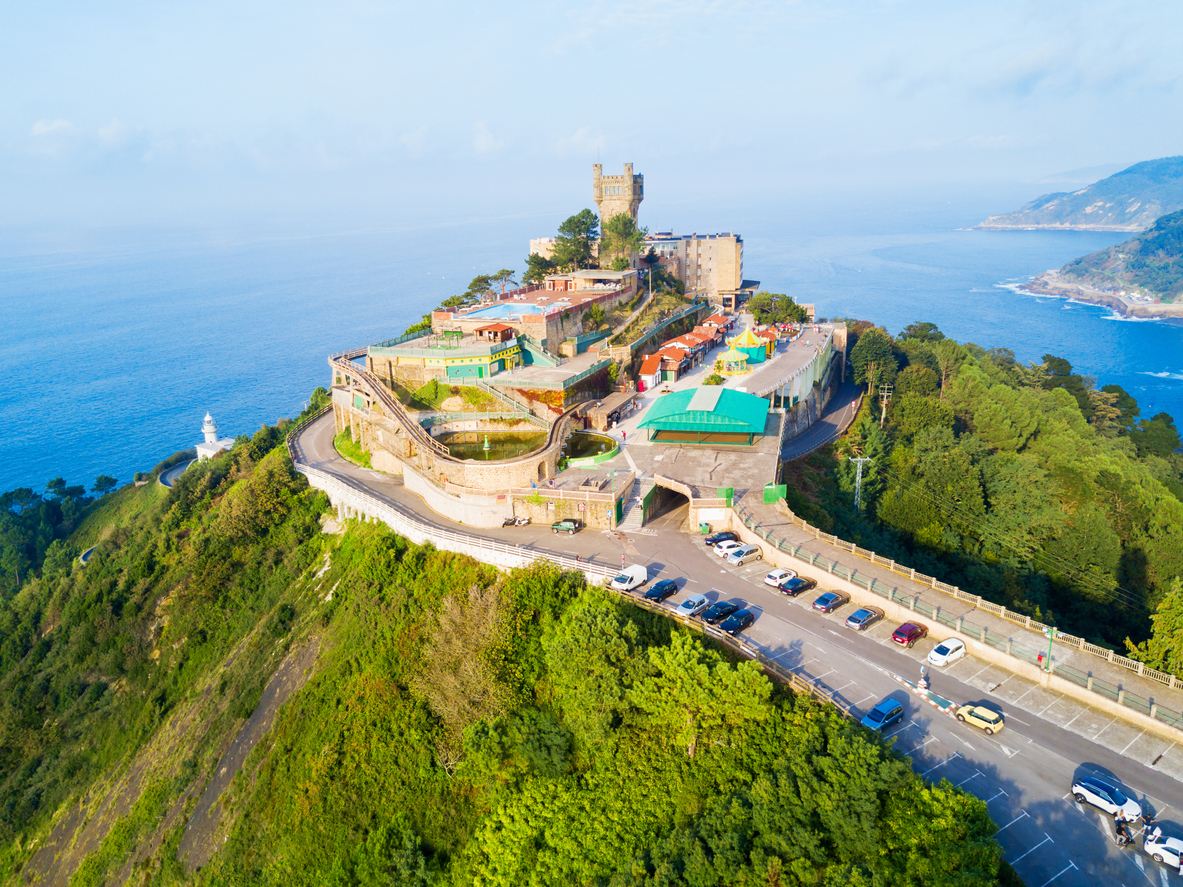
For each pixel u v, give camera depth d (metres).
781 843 44.28
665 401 113.62
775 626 65.50
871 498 117.56
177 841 74.62
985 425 141.62
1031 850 43.81
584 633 59.59
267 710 82.75
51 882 82.19
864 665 60.00
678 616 65.44
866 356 162.38
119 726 99.44
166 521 133.50
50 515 193.12
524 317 130.00
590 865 52.38
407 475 106.88
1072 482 117.44
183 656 102.44
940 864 40.69
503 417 118.12
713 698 52.66
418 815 62.72
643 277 194.00
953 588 67.31
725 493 85.12
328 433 143.12
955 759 50.22
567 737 59.31
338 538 106.25
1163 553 102.00
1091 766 49.47
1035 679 58.00
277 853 65.75
